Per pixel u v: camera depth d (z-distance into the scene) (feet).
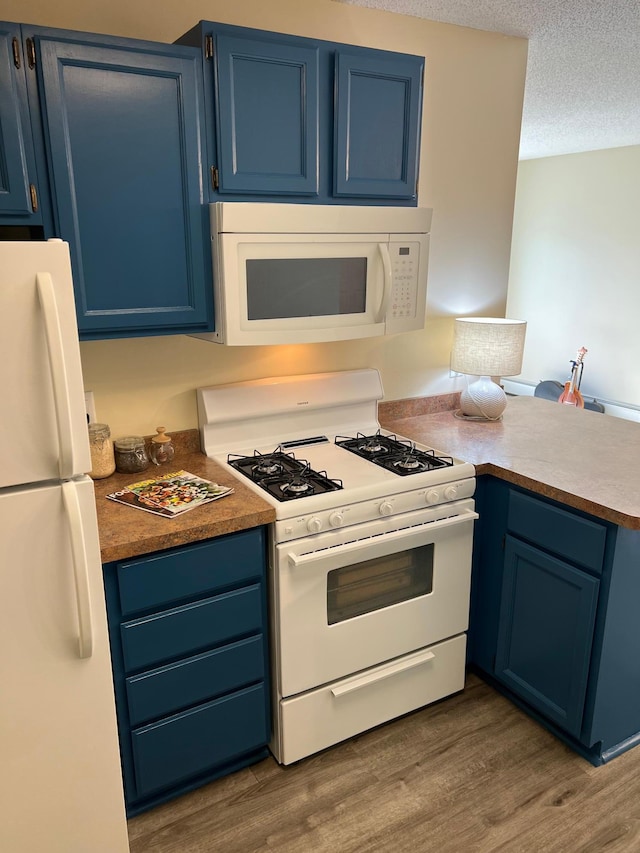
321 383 7.89
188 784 6.31
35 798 4.38
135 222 5.63
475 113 8.54
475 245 9.11
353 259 6.66
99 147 5.31
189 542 5.46
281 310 6.33
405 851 5.64
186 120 5.64
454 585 7.14
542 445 7.74
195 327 6.26
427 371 9.16
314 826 5.91
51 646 4.16
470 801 6.17
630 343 17.75
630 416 17.98
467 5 7.29
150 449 7.09
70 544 4.04
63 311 3.75
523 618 7.09
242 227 5.86
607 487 6.31
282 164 6.23
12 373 3.67
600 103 11.78
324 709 6.52
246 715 6.28
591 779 6.42
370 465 6.96
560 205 19.01
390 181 6.95
